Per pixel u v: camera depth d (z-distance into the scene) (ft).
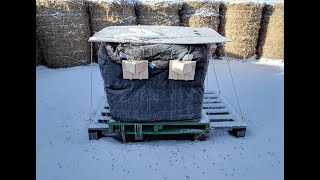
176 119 12.14
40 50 22.49
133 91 11.54
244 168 11.06
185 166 11.07
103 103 14.92
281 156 11.77
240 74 21.71
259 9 23.95
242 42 24.67
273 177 10.58
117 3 22.02
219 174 10.70
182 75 11.07
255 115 15.37
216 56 25.54
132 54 10.99
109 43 11.03
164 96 11.64
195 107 11.98
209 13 24.02
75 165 11.12
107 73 11.35
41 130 13.56
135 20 23.26
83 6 22.00
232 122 13.14
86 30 22.52
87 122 14.40
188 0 23.98
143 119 12.02
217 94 16.80
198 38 11.25
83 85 19.27
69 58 22.22
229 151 12.06
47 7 20.92
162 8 23.20
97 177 10.50
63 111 15.51
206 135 13.12
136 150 12.01
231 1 24.18
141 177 10.48
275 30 24.35
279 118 15.06
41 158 11.48
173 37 11.34
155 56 11.02
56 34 21.38
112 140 12.84
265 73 21.99
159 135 13.19
